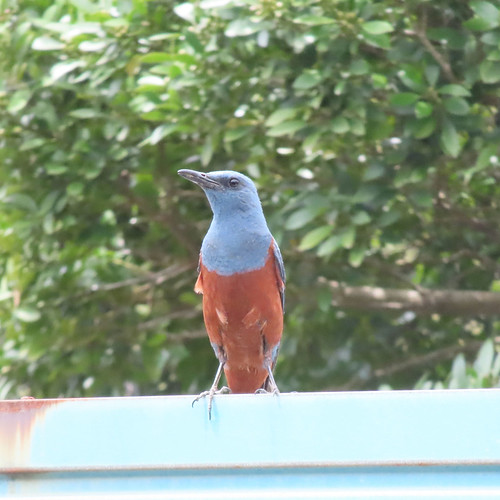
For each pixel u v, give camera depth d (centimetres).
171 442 521
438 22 1172
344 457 511
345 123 1118
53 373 1426
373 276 1478
